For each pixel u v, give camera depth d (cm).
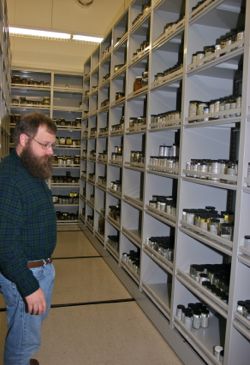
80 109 570
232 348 162
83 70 564
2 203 129
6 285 140
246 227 158
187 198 217
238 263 159
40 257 144
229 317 162
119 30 381
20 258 128
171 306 224
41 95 582
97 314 266
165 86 246
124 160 329
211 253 223
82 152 562
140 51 297
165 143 273
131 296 302
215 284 192
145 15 276
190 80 210
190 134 213
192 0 207
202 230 190
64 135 591
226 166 175
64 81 587
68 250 437
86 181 519
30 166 137
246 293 161
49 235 145
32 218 138
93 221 466
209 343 193
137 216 340
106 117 454
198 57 198
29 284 128
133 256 316
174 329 220
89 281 334
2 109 270
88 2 557
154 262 279
